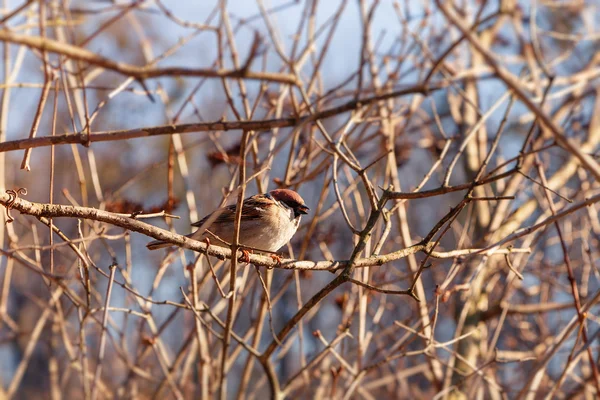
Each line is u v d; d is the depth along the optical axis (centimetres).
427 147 1399
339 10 1080
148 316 1034
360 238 798
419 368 1263
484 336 1349
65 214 690
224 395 956
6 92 1009
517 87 529
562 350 1297
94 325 1296
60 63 789
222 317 1336
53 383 1173
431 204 2250
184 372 1102
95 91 2016
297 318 836
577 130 1435
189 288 1046
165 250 1196
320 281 1809
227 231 1041
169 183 1017
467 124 1455
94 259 1168
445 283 960
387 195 805
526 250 865
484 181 741
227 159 1098
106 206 973
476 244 1066
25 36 499
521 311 1259
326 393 1276
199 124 696
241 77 590
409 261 1125
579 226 1541
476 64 1452
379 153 1288
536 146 1298
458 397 1214
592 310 1462
